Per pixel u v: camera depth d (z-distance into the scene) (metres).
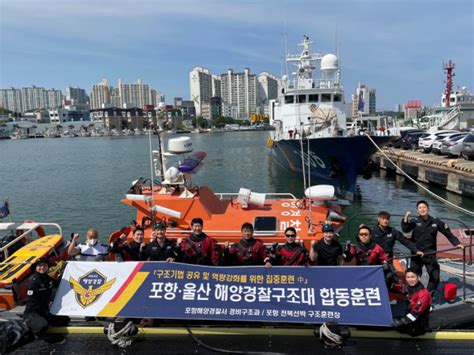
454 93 70.75
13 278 5.98
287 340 5.30
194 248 6.08
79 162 50.38
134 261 6.07
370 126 29.06
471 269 7.36
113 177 35.09
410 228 6.34
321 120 25.39
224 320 5.40
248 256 5.96
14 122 170.38
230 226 7.75
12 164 49.66
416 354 4.99
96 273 5.80
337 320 5.27
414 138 39.19
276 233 7.59
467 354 4.96
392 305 5.95
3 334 5.19
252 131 155.88
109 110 160.50
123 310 5.51
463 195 22.47
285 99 28.17
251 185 29.00
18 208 22.19
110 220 18.88
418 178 28.16
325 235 5.77
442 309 5.90
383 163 35.78
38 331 5.38
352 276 5.52
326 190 8.02
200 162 8.70
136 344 5.31
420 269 6.22
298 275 5.59
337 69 26.98
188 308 5.48
